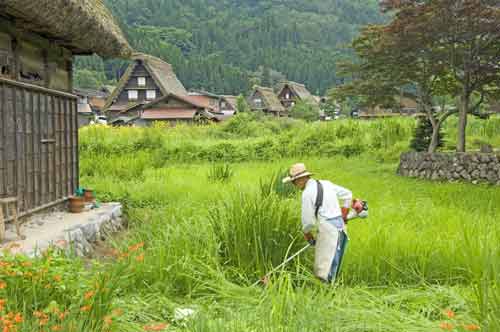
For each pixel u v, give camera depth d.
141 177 15.92
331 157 24.86
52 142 9.95
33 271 4.66
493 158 16.50
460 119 18.50
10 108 8.25
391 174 19.34
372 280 6.46
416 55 18.19
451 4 15.74
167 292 5.86
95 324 4.29
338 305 5.18
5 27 8.16
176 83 55.97
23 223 8.63
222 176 15.58
